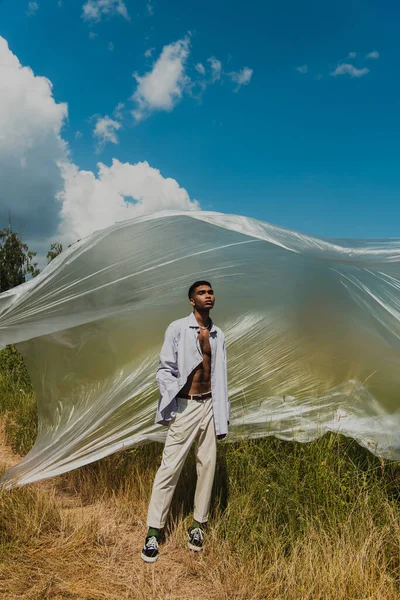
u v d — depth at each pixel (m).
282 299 4.46
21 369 8.86
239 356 4.45
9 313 4.39
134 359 4.69
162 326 4.66
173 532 3.48
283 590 2.82
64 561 3.03
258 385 4.39
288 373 4.42
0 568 2.87
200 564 3.11
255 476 3.76
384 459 3.73
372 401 4.21
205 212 4.07
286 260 4.14
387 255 3.84
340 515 3.28
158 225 4.14
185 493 3.94
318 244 3.95
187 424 3.33
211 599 2.78
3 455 5.46
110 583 2.87
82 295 4.45
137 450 4.46
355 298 4.20
